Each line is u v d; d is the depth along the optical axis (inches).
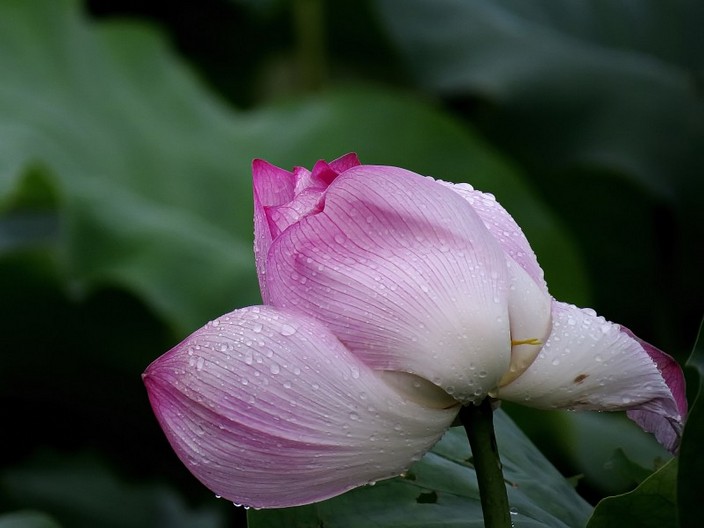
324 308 41.3
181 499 72.7
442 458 45.6
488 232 41.5
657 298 85.0
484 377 41.0
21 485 71.3
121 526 70.0
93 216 74.0
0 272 71.1
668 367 43.0
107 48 85.1
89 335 73.9
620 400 41.8
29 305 73.0
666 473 42.7
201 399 41.3
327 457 41.1
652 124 84.5
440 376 40.9
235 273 72.6
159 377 41.6
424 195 41.4
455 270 41.2
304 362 41.1
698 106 85.4
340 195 41.4
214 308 71.3
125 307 73.0
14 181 76.2
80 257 72.2
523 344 41.3
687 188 82.4
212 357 41.3
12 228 78.4
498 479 41.4
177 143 81.4
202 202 78.5
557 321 41.6
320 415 41.0
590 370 41.5
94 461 73.5
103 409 78.1
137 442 78.6
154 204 77.5
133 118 82.1
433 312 41.0
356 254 41.4
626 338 41.7
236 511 71.9
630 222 85.4
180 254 73.0
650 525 43.1
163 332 73.7
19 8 84.5
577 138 84.5
